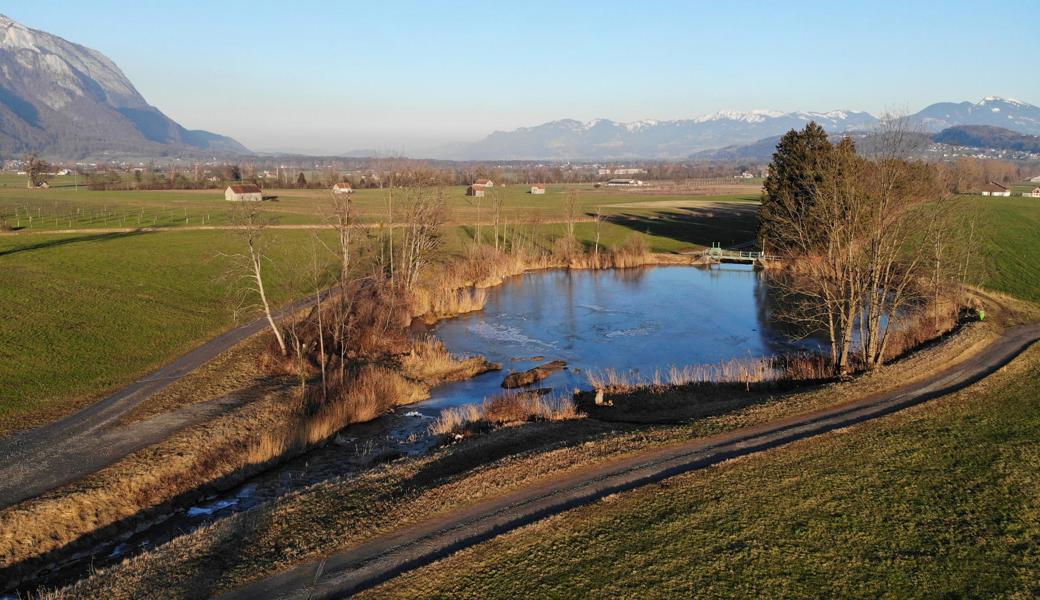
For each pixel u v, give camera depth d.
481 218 120.94
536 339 53.28
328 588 18.30
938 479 23.92
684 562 19.19
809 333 51.81
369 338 48.91
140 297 54.78
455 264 79.12
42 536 22.73
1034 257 72.56
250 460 29.78
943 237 51.06
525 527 21.11
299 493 25.14
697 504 22.48
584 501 23.06
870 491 23.17
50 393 34.81
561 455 27.05
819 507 22.16
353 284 62.06
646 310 63.72
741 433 29.19
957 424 28.94
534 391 40.12
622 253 93.56
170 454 28.20
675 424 31.89
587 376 43.28
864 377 36.69
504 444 30.11
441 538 20.84
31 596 20.39
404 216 72.56
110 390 36.16
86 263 64.56
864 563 19.03
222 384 37.62
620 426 32.97
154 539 24.14
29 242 75.81
